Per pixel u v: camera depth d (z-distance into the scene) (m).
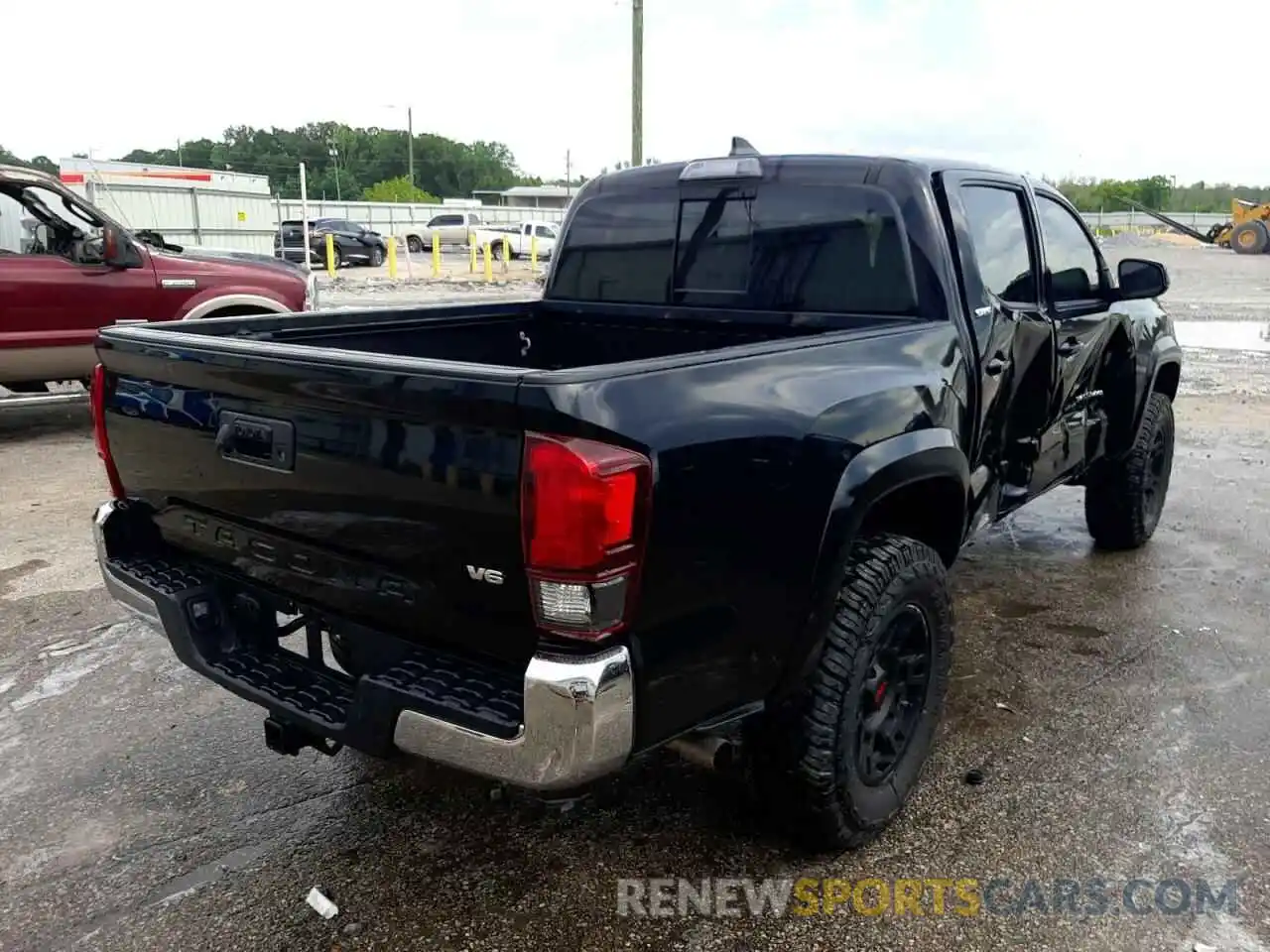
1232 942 2.59
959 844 2.99
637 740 2.23
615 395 2.11
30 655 4.24
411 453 2.22
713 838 3.02
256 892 2.79
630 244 4.09
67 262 7.84
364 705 2.34
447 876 2.86
